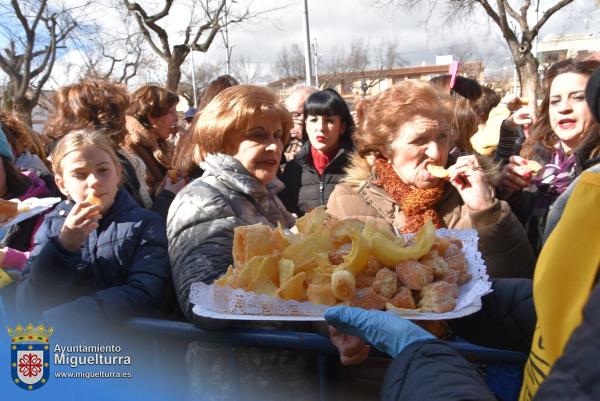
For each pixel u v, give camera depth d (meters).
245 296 1.51
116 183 2.36
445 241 1.64
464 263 1.61
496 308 1.64
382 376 1.82
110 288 2.12
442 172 2.02
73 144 2.31
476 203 1.93
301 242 1.63
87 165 2.27
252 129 2.13
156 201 3.25
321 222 1.75
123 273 2.25
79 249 2.10
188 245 1.89
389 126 2.14
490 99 3.92
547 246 1.04
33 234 2.61
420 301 1.50
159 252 2.26
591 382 0.71
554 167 2.79
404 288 1.50
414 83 2.17
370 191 2.23
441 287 1.47
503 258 1.88
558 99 2.82
